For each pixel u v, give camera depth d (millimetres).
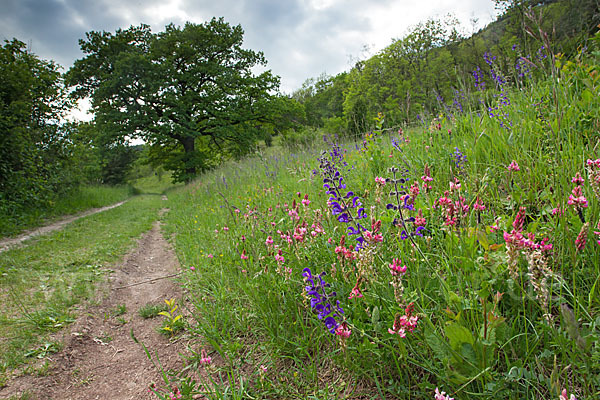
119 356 2951
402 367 1921
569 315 1375
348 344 2094
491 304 1648
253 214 4258
